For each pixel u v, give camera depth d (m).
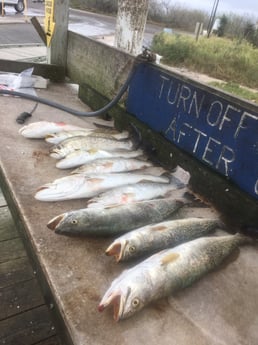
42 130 2.86
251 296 1.66
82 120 3.54
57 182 2.11
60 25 4.77
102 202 2.08
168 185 2.43
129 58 3.38
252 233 2.04
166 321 1.44
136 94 3.18
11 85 4.16
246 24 27.72
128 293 1.38
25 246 1.89
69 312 1.39
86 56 4.30
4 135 2.85
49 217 1.93
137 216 1.96
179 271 1.58
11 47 11.11
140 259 1.72
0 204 3.76
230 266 1.83
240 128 2.16
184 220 1.99
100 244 1.80
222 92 2.27
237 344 1.41
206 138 2.43
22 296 2.79
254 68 15.34
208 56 16.14
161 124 2.88
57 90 4.57
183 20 34.03
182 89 2.61
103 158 2.58
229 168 2.27
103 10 33.81
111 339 1.32
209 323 1.48
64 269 1.60
